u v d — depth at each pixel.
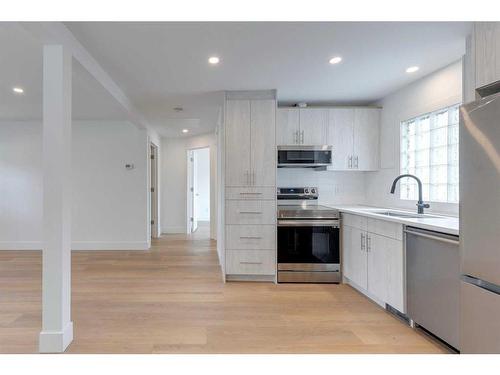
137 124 4.91
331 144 3.91
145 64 2.82
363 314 2.68
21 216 5.30
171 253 5.08
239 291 3.27
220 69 2.95
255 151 3.60
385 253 2.68
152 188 6.70
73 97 3.68
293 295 3.16
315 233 3.56
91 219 5.37
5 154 5.29
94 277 3.74
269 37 2.33
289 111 3.89
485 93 1.69
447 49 2.54
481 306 1.51
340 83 3.37
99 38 2.31
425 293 2.20
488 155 1.44
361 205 4.18
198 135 6.86
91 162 5.38
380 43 2.44
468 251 1.57
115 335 2.29
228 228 3.60
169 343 2.18
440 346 2.14
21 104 4.17
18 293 3.15
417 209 3.11
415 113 3.31
